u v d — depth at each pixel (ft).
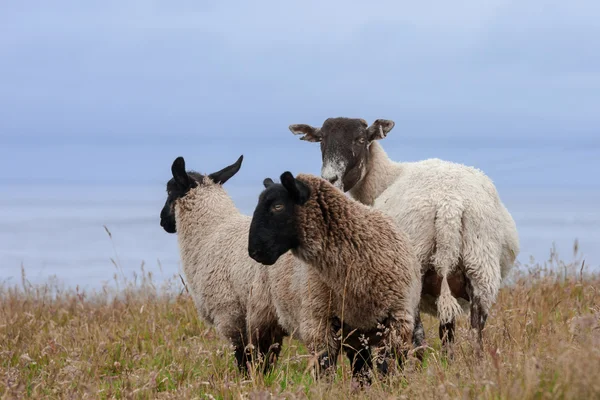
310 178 31.19
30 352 37.96
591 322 23.95
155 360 37.17
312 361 27.78
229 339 36.63
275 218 30.32
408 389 25.23
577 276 50.72
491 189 37.24
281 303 33.22
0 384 29.99
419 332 33.27
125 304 50.26
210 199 39.65
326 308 30.96
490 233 35.47
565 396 21.16
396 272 30.25
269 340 35.35
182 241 39.70
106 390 30.94
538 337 29.68
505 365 24.75
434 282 36.29
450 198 35.55
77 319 44.73
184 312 47.03
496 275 35.32
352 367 31.32
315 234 30.27
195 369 35.12
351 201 31.30
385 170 43.91
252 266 35.27
